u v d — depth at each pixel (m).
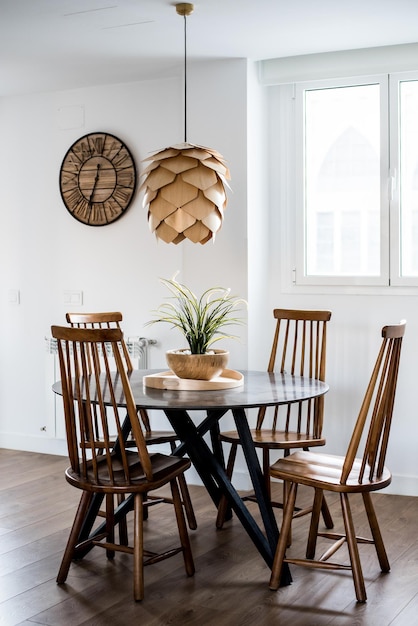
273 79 4.50
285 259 4.64
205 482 3.76
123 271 4.94
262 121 4.61
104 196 4.95
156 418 4.87
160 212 3.38
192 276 4.57
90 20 3.75
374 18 3.75
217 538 3.65
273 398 3.07
